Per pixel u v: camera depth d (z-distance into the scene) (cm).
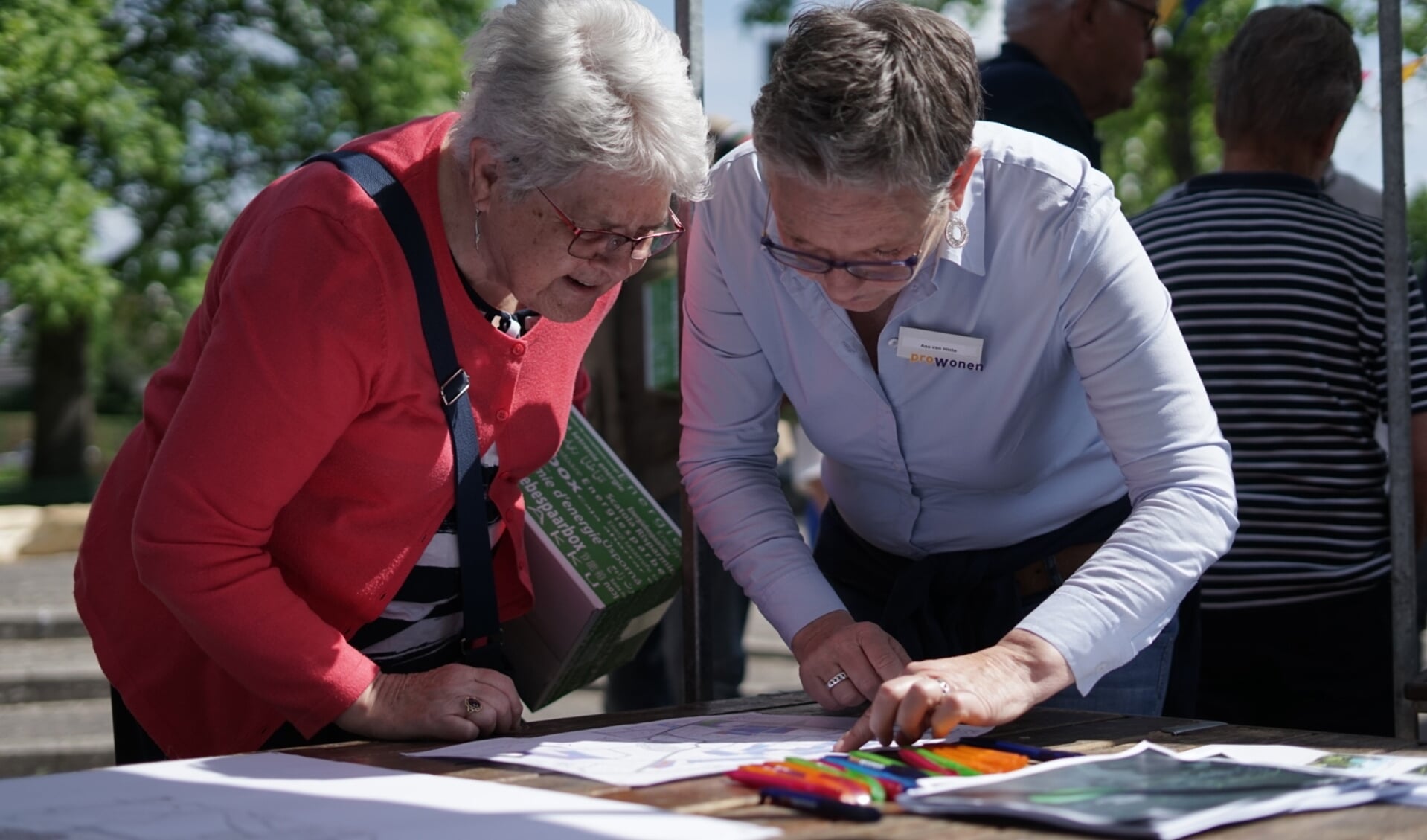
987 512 190
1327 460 238
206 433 151
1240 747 148
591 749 149
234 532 154
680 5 206
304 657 157
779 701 189
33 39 1114
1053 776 129
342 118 1412
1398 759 141
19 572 741
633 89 151
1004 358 171
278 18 1392
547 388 181
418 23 1413
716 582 355
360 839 112
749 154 177
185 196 1376
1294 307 237
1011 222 164
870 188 144
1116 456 168
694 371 188
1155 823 111
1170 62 1025
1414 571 187
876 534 200
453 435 166
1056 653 151
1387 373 187
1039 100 249
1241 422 240
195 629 157
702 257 181
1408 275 185
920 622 191
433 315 160
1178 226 248
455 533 175
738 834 111
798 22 150
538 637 201
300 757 146
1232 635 248
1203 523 159
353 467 164
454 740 157
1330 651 244
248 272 154
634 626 217
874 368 178
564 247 154
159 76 1340
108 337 2525
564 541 198
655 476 338
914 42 145
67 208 1128
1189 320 243
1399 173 183
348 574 167
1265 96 245
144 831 114
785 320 177
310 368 152
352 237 155
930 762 137
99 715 495
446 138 167
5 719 485
